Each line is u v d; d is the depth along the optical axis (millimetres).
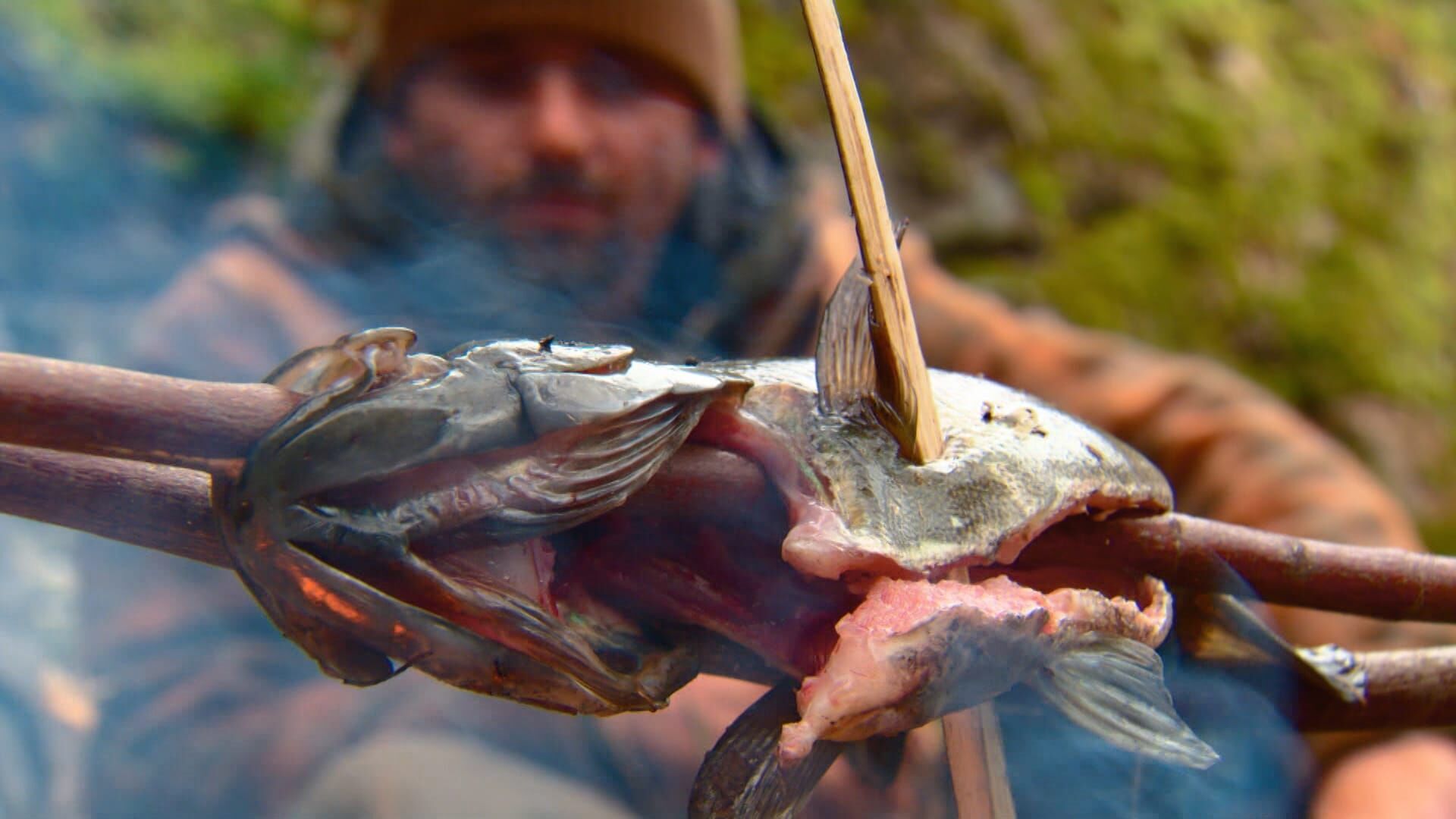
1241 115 1834
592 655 374
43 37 1203
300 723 676
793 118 1467
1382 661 486
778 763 398
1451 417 1808
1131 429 867
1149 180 1715
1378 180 1971
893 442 407
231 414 351
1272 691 479
